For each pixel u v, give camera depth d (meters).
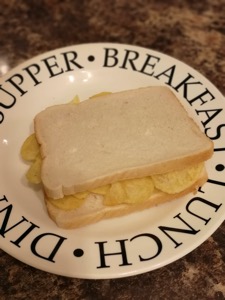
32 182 0.23
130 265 0.19
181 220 0.21
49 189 0.21
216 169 0.23
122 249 0.20
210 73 0.29
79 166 0.22
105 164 0.22
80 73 0.28
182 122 0.24
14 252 0.19
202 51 0.31
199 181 0.22
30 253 0.19
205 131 0.25
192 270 0.20
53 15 0.33
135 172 0.22
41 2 0.34
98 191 0.22
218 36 0.32
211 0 0.34
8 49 0.31
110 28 0.32
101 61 0.28
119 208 0.22
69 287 0.20
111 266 0.19
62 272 0.19
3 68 0.29
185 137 0.23
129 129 0.24
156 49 0.31
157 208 0.22
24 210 0.22
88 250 0.20
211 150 0.23
